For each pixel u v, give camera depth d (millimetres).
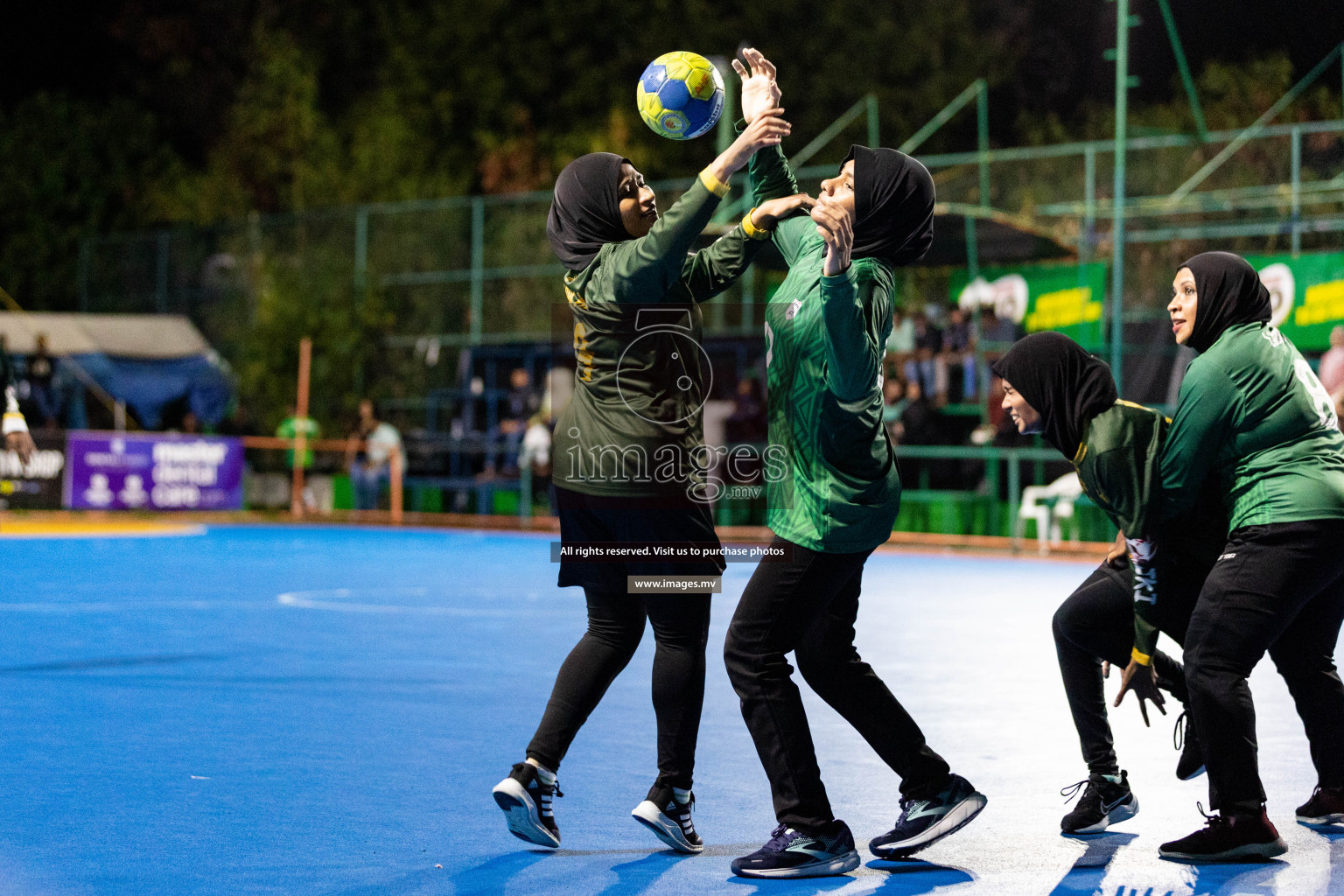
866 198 4355
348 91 36844
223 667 8531
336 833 4770
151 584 13992
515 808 4508
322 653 9211
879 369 4336
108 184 33750
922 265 19891
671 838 4582
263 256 28328
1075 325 18516
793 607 4422
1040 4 33656
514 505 24812
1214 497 4891
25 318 26109
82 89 38250
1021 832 4961
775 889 4262
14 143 33219
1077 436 4738
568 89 34531
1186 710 5125
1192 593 4953
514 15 34750
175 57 37406
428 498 25938
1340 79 27953
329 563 16938
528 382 23766
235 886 4168
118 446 23109
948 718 7031
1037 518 19891
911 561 18109
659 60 4812
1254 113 27484
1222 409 4586
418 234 27359
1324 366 16109
